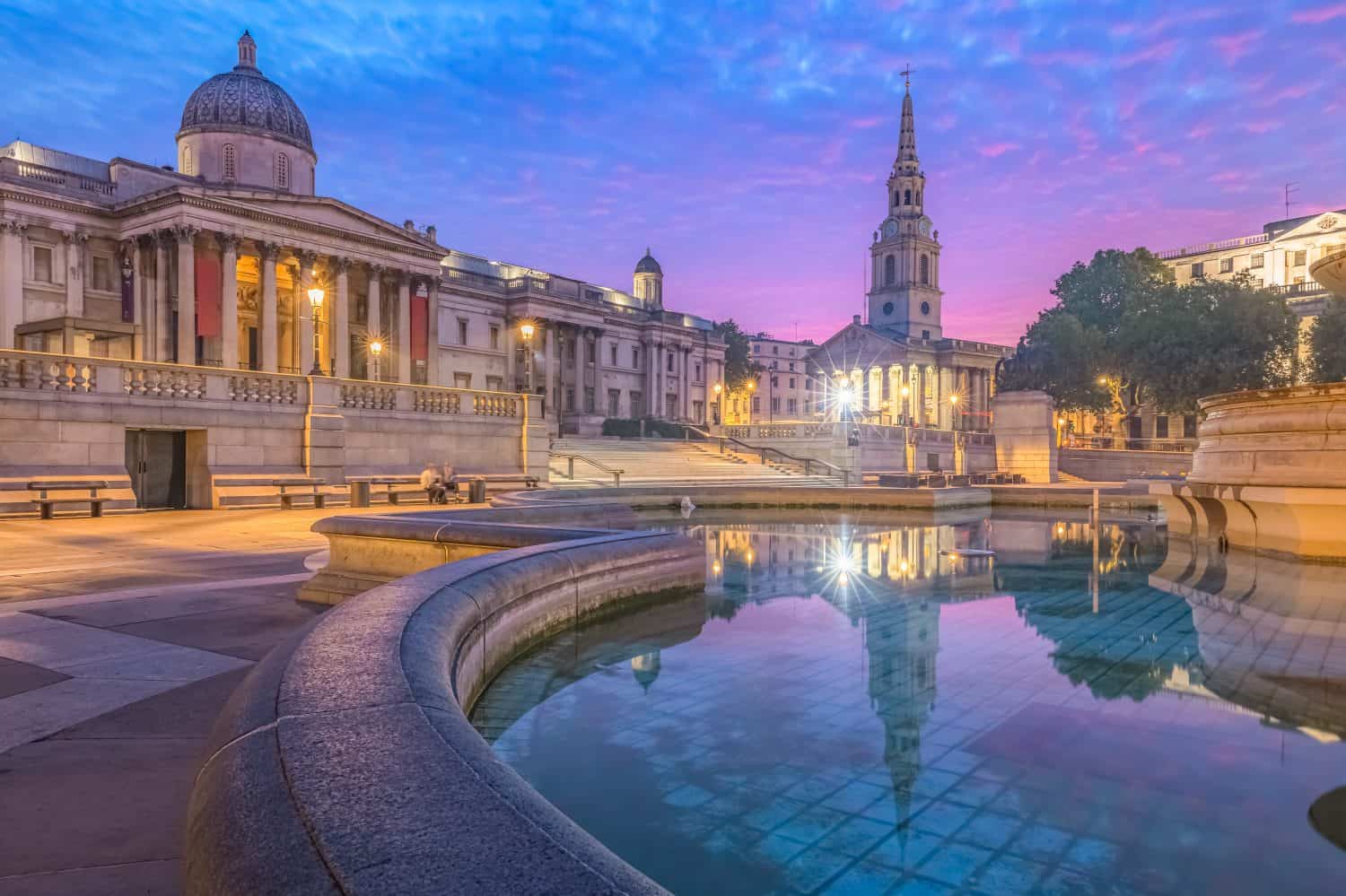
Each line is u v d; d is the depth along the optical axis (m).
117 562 10.98
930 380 126.12
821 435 52.97
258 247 55.22
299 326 57.53
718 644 5.98
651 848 2.76
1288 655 5.55
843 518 19.62
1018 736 3.91
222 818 1.91
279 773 2.06
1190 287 76.31
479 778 2.03
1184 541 13.65
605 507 13.06
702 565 8.45
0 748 3.90
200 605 7.64
